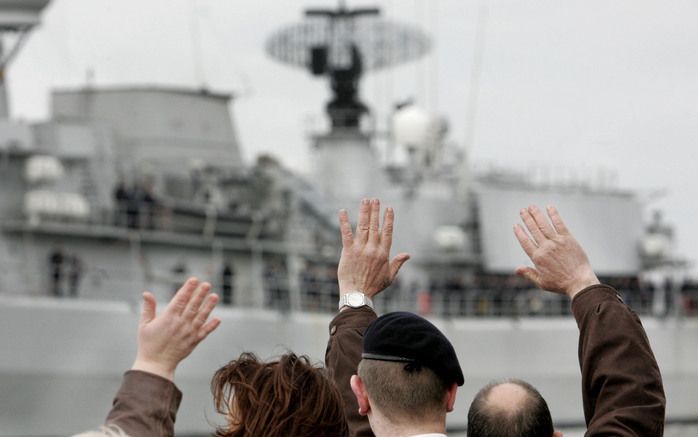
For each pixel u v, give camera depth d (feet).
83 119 140.36
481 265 175.73
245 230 145.69
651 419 25.89
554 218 29.01
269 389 21.56
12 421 120.98
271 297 146.51
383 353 23.18
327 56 182.29
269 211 149.38
